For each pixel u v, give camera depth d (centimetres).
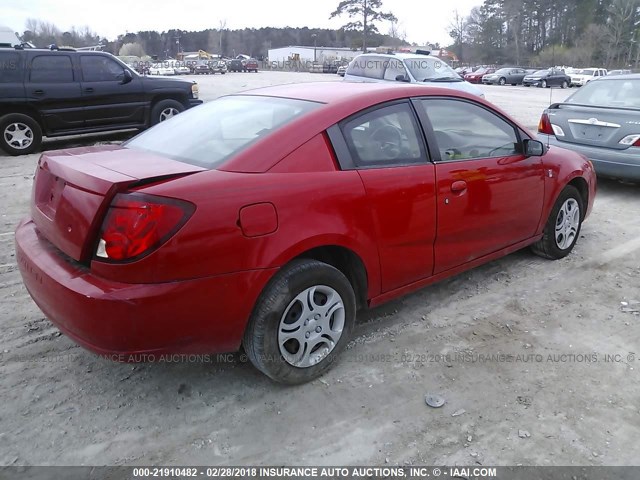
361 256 309
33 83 982
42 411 279
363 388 299
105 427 269
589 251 505
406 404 286
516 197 407
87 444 258
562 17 7600
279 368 284
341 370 315
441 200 347
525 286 427
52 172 284
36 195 302
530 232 439
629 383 303
